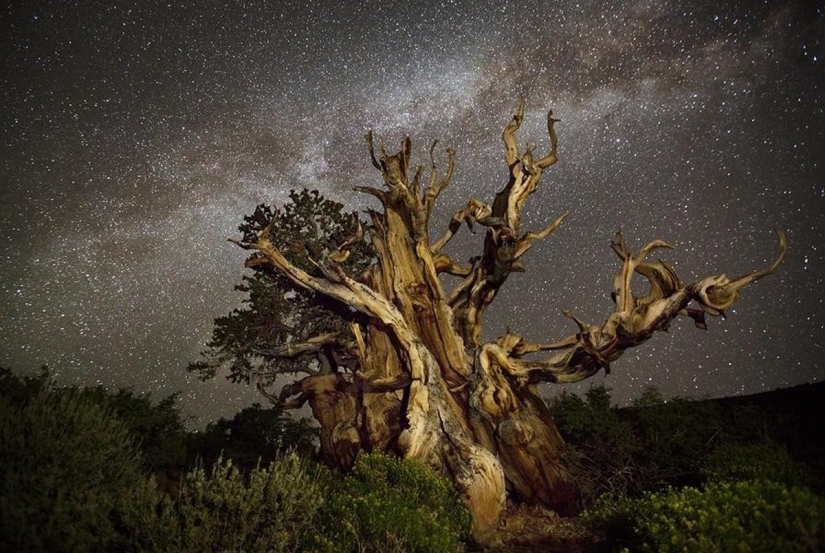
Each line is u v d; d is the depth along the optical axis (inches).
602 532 319.0
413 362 450.3
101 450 259.1
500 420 442.6
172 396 477.1
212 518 237.8
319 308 562.3
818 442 477.4
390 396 478.6
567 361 449.4
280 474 263.3
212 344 554.9
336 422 495.5
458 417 449.4
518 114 526.9
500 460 442.9
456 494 347.3
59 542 209.2
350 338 541.3
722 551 210.8
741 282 418.6
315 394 511.5
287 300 568.7
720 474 332.2
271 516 250.4
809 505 223.3
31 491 220.5
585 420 498.0
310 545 250.2
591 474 461.7
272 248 498.9
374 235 516.7
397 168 508.7
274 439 573.0
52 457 238.1
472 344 509.4
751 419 485.7
